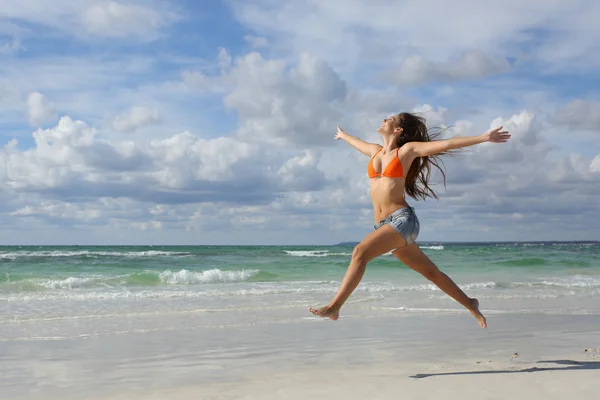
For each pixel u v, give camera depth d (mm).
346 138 5191
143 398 4188
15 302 11500
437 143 4418
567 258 34469
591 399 3729
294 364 5473
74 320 8977
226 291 13617
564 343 6680
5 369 5422
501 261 28734
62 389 4590
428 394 3936
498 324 8430
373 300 11805
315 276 19891
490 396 3832
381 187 4629
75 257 31656
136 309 10359
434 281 4824
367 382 4430
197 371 5227
